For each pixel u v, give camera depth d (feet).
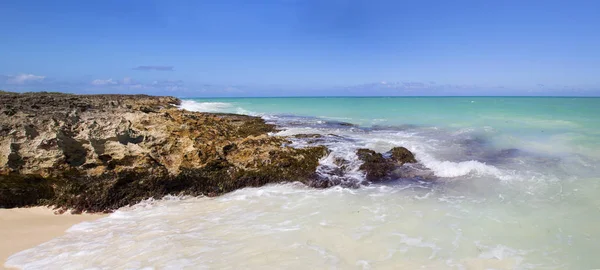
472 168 34.04
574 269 16.89
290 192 29.78
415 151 40.65
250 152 35.27
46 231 22.49
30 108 48.80
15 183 27.17
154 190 28.91
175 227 22.27
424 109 104.17
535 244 19.44
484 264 17.33
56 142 29.35
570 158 37.60
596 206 24.97
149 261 17.49
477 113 85.25
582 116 71.97
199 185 30.30
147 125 42.52
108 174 28.81
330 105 135.95
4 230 22.66
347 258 17.71
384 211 24.63
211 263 17.15
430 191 29.40
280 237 20.20
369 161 35.09
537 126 58.54
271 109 113.50
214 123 53.98
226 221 23.09
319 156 36.40
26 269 17.34
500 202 26.30
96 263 17.54
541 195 27.58
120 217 25.03
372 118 80.53
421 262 17.43
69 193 27.71
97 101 77.61
